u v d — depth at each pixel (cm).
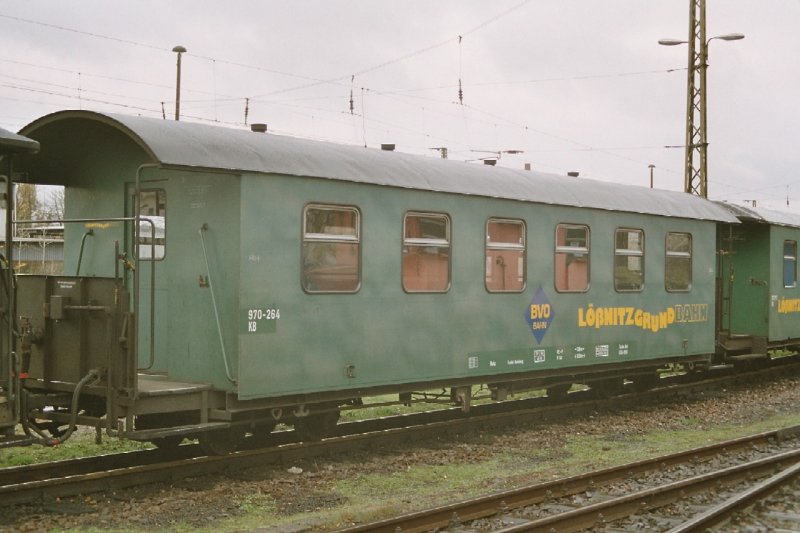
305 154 988
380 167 1066
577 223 1335
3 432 777
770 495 833
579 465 1016
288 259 946
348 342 1011
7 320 766
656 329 1492
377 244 1045
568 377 1390
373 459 1016
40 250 2336
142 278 987
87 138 966
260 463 952
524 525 695
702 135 2358
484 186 1191
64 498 788
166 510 772
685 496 841
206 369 927
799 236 1983
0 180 771
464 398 1199
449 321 1138
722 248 1875
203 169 862
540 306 1272
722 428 1317
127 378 843
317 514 776
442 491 878
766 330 1848
